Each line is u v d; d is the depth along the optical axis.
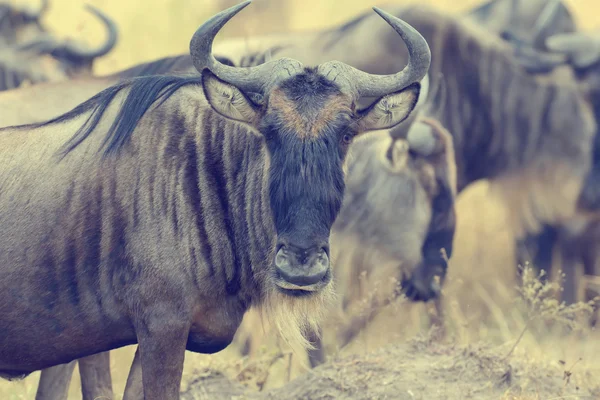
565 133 19.95
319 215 9.43
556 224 20.20
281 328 10.88
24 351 10.43
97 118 10.55
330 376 12.05
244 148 10.32
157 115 10.39
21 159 10.45
